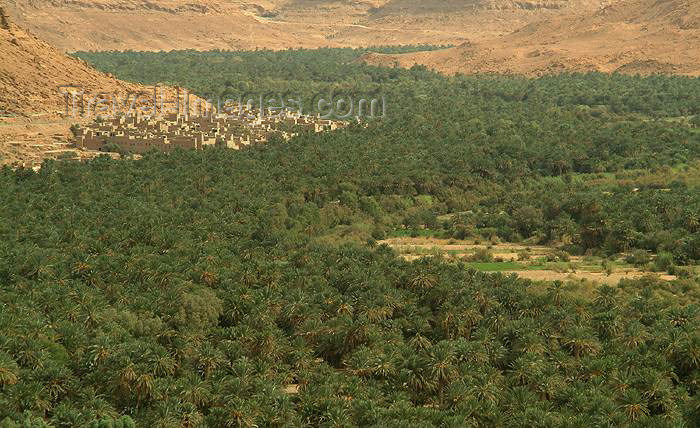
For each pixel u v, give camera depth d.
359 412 163.62
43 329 187.62
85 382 173.75
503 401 169.38
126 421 158.50
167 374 177.50
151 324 199.88
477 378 174.75
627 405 166.88
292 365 192.12
